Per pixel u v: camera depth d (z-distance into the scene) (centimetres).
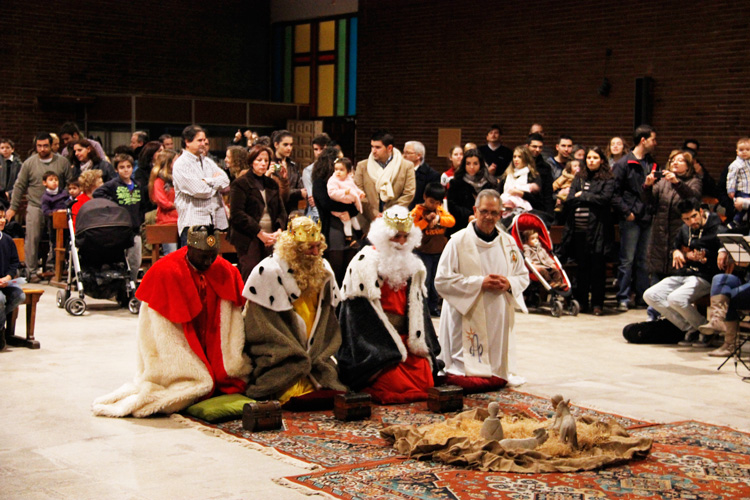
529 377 723
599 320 1013
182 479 460
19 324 905
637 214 1072
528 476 470
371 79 1841
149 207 1109
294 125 1991
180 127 1827
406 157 1037
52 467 477
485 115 1633
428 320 665
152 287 589
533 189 1038
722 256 829
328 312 642
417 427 537
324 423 576
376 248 646
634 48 1399
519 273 702
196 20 1983
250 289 612
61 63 1792
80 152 1259
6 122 1733
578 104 1485
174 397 580
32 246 1218
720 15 1287
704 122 1316
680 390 686
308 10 2008
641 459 506
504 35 1589
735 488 458
